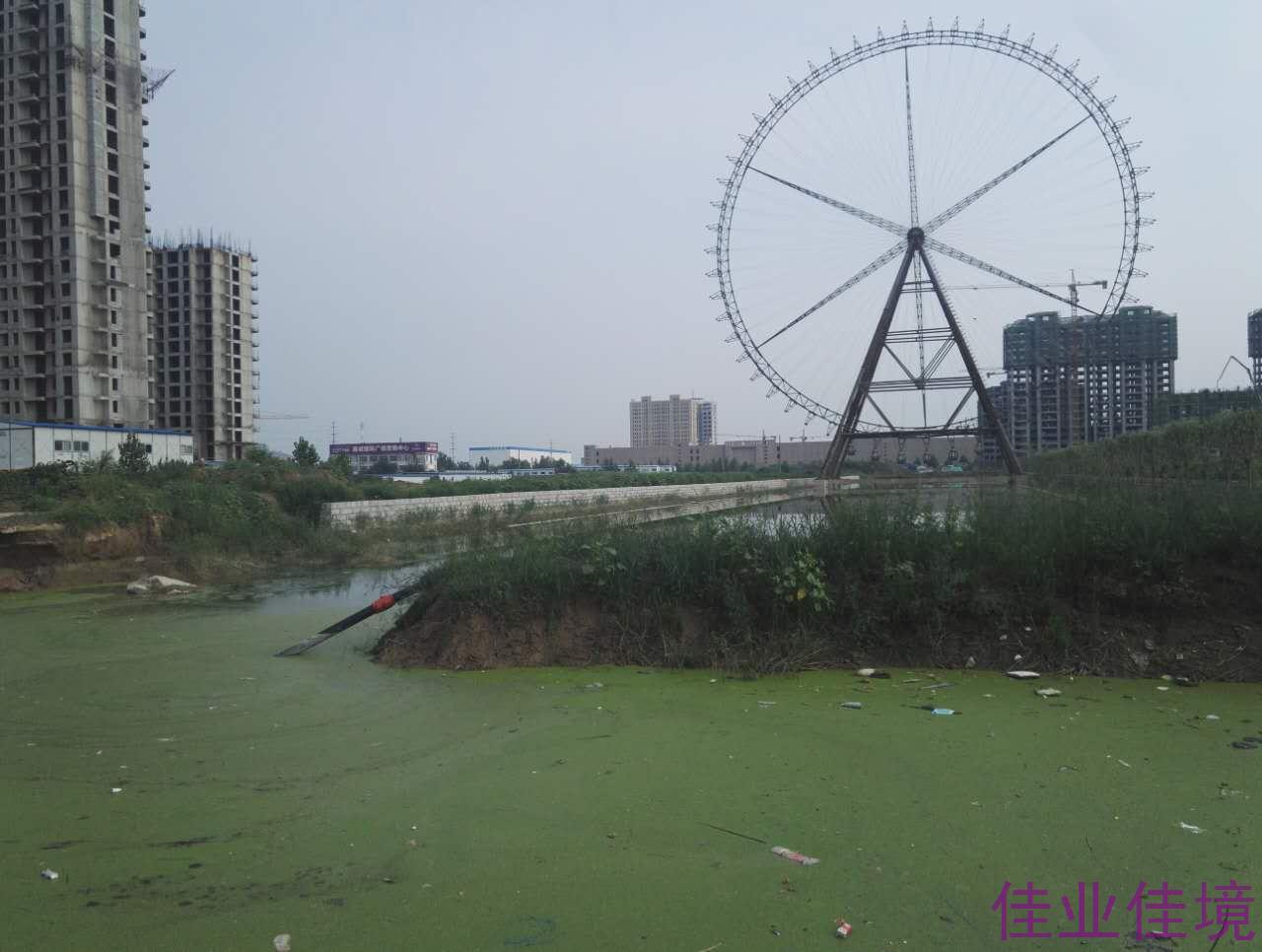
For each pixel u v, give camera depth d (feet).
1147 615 26.25
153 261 270.67
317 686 25.04
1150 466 84.33
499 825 14.92
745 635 27.40
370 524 78.23
